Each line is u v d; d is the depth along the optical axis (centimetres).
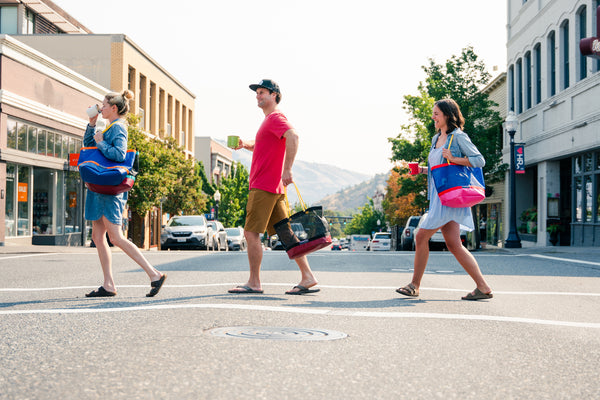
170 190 3322
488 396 295
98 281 855
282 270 1075
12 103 2361
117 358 355
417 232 671
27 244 2581
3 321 483
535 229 2825
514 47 3048
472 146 636
